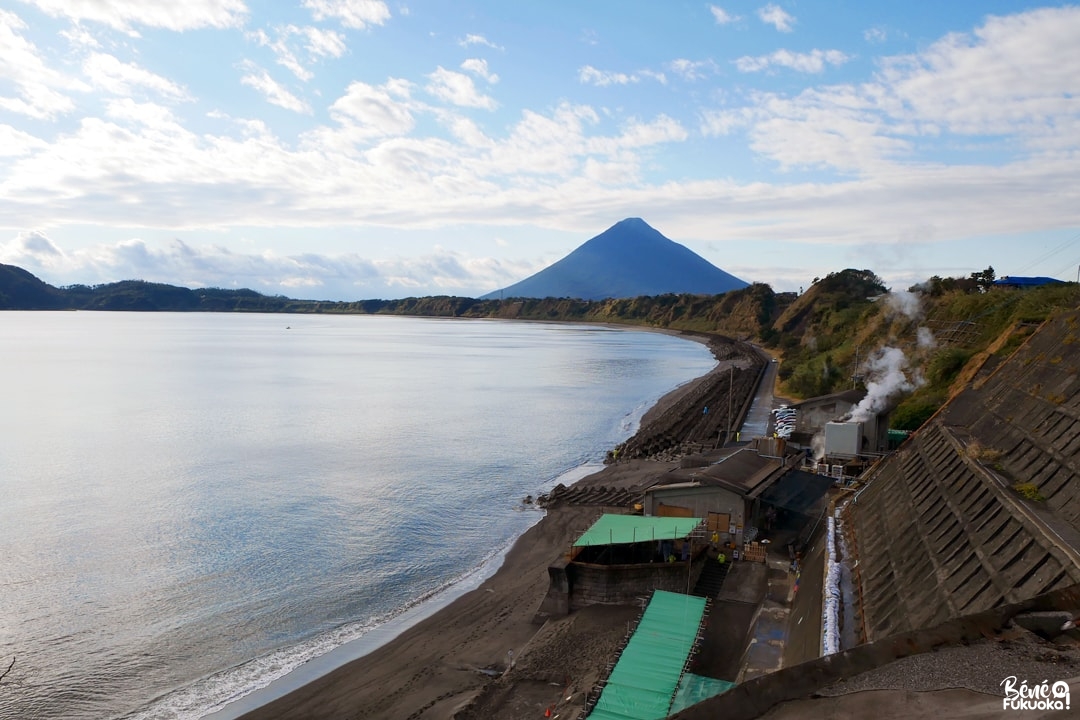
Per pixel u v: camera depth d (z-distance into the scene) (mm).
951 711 7633
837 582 21172
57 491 53250
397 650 30531
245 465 62438
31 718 25656
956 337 64062
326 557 41500
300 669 29141
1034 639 9062
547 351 194500
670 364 158000
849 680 8500
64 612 33781
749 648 24359
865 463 42844
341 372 138750
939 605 16094
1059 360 25688
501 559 41656
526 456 68375
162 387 112500
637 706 20969
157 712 26000
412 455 67688
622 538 32031
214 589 36781
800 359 117438
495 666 28656
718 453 53250
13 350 173875
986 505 18625
